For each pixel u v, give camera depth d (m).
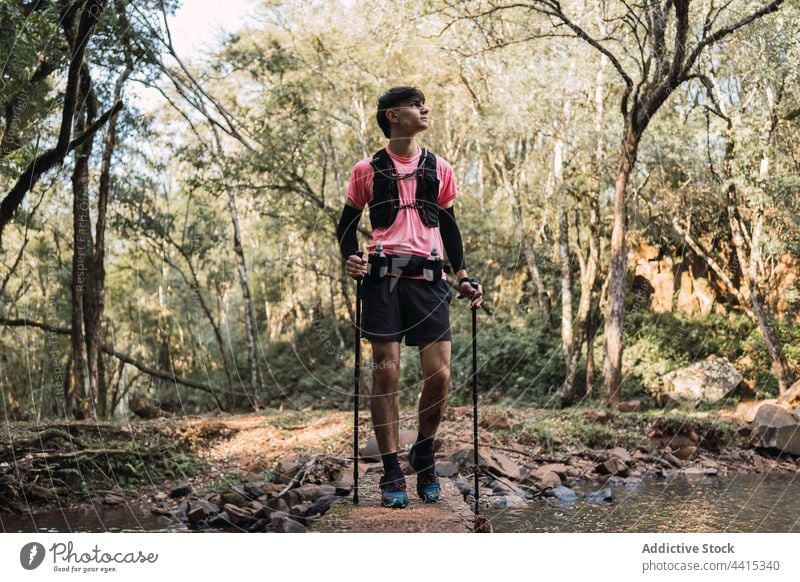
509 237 12.89
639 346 13.09
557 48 11.66
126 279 13.26
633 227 13.70
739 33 10.38
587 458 6.88
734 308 13.77
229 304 17.03
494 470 5.66
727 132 11.03
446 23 10.93
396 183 2.84
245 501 4.95
